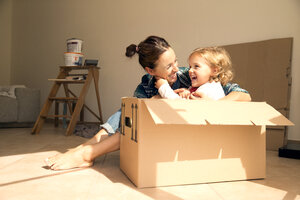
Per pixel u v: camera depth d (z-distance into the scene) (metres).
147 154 1.18
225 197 1.09
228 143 1.30
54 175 1.38
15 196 1.06
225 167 1.30
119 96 3.99
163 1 3.61
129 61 3.91
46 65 4.87
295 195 1.13
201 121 1.09
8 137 2.84
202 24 3.27
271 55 2.62
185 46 3.40
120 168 1.54
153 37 1.56
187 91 1.52
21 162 1.68
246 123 1.16
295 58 2.61
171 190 1.16
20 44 5.29
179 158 1.23
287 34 2.68
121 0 4.02
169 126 1.21
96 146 1.56
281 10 2.71
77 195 1.08
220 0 3.12
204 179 1.27
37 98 4.05
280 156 2.10
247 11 2.93
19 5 5.32
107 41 4.13
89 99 4.23
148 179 1.19
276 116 1.27
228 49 2.95
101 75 4.16
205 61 1.49
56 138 2.83
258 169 1.37
